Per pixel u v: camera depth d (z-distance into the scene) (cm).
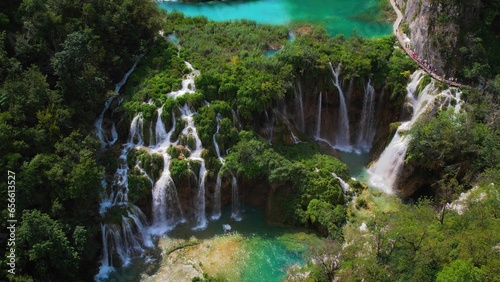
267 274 5062
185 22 7531
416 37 6938
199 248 5356
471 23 6550
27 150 4909
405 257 4275
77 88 5541
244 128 6012
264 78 6100
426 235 4434
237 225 5634
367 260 4428
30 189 4638
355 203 5719
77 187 4812
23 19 5628
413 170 5891
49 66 5703
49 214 4753
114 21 6334
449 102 6197
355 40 7025
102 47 6022
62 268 4600
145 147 5847
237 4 8625
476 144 5650
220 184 5638
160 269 5128
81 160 4950
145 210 5584
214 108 5841
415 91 6444
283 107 6284
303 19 8125
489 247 4169
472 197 5028
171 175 5512
